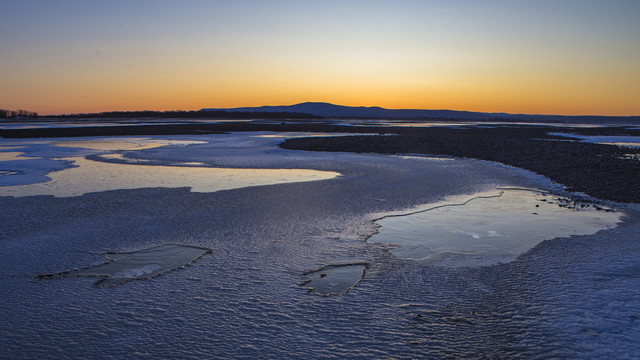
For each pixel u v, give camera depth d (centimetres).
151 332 420
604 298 491
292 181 1334
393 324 438
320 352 386
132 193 1121
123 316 452
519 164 1811
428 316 455
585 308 467
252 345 397
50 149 2505
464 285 538
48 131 4128
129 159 1967
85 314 456
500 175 1501
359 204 1002
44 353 383
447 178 1422
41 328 427
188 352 385
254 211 923
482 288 529
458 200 1066
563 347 390
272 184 1273
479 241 727
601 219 881
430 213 924
